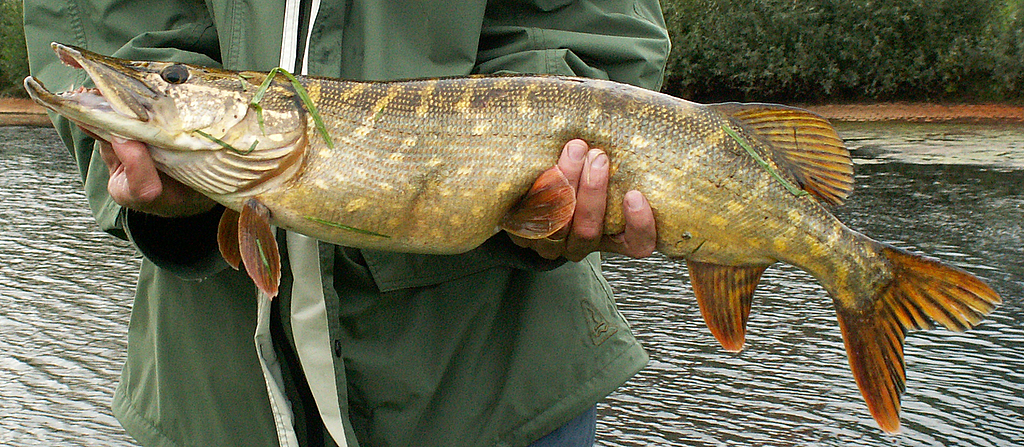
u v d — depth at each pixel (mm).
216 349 1445
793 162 1430
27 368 3021
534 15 1489
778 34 10836
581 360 1471
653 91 1441
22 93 14164
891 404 1440
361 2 1408
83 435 2555
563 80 1379
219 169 1322
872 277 1443
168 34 1420
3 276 4102
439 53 1424
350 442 1388
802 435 2406
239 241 1320
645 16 1551
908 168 6012
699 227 1404
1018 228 4277
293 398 1434
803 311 3375
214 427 1453
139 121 1292
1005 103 9508
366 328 1420
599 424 2525
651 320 3338
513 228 1367
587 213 1356
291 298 1390
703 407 2604
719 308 1455
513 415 1457
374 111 1345
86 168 1436
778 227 1420
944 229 4293
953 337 3088
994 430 2373
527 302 1464
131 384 1518
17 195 6094
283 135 1326
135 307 1506
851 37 10266
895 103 10125
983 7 9656
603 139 1367
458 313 1449
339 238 1358
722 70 11234
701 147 1388
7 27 13961
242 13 1393
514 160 1361
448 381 1453
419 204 1355
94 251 4578
